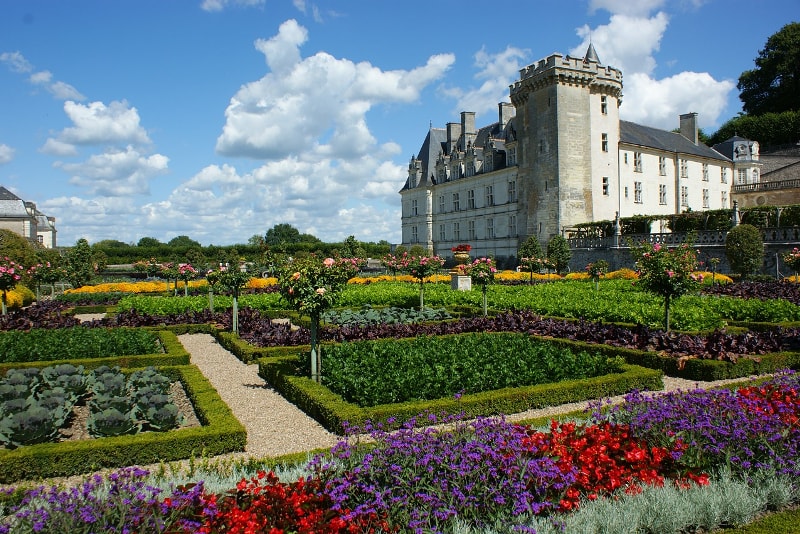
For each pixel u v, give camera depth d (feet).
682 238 135.03
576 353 47.75
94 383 37.29
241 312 73.26
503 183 194.29
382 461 18.79
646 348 46.60
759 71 259.60
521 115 182.70
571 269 163.02
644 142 189.98
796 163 215.72
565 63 166.91
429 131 250.98
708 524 18.60
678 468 21.27
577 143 169.27
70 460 25.22
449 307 83.20
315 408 32.76
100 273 193.47
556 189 167.84
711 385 39.19
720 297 73.77
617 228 148.66
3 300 76.69
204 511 16.57
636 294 79.92
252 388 40.86
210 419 29.60
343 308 77.66
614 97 177.58
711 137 278.67
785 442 22.09
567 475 18.65
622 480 20.21
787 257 93.15
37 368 41.34
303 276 37.06
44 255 156.66
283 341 52.65
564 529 17.02
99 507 16.55
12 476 24.38
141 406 30.76
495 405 32.86
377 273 190.39
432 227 243.81
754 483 20.49
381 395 32.71
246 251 248.11
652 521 18.15
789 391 27.63
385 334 56.54
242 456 26.99
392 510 17.13
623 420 24.84
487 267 70.08
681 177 200.03
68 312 88.58
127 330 56.44
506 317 62.95
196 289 123.85
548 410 34.04
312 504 17.57
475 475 18.47
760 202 214.48
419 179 249.75
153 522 16.35
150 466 25.75
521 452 19.62
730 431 22.12
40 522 15.38
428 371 36.42
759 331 56.39
